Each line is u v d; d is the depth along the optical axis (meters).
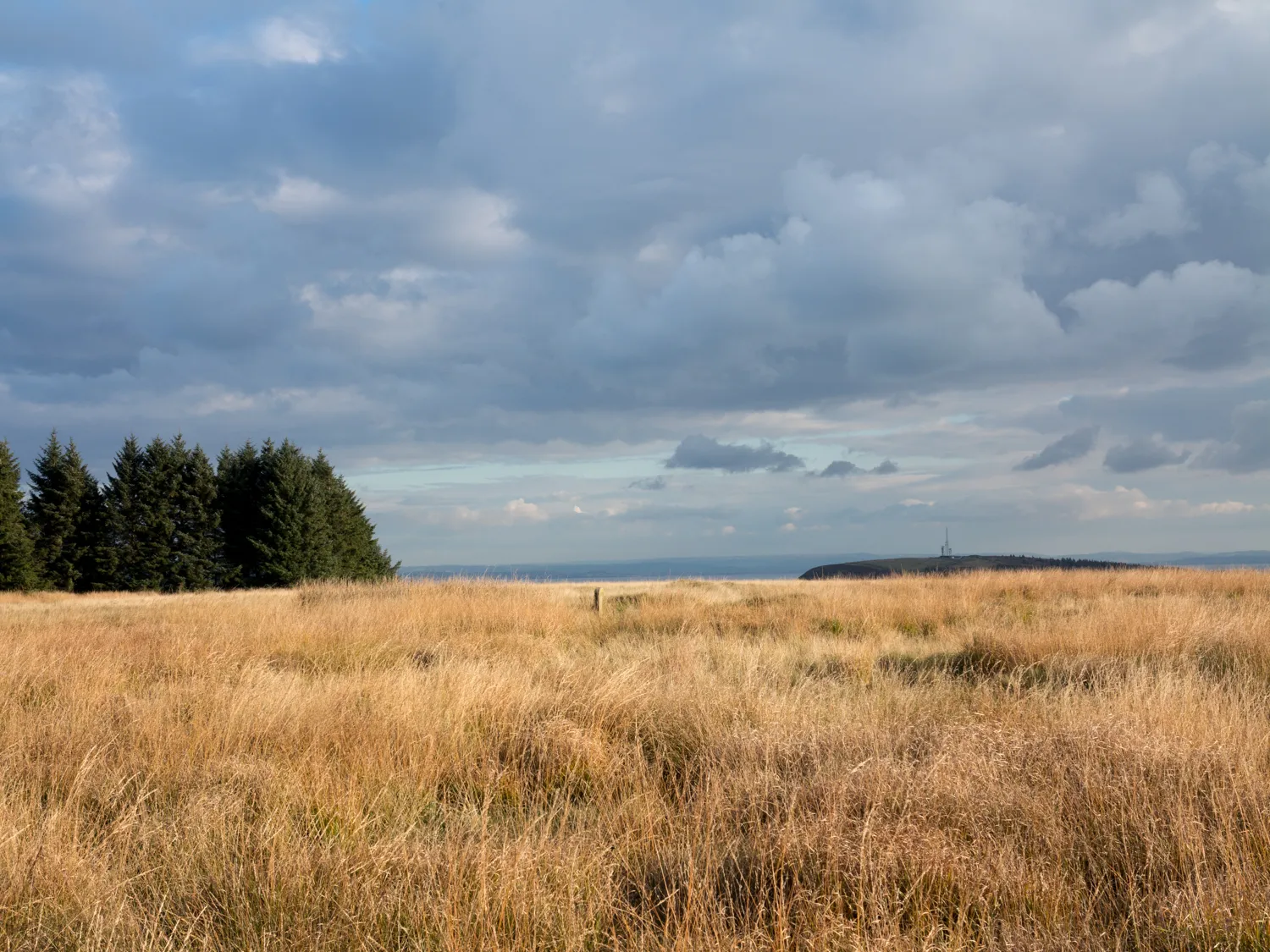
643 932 2.97
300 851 3.67
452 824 4.16
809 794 4.30
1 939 3.10
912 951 2.82
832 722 5.82
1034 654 9.52
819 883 3.40
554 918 3.15
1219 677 7.96
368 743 5.42
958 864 3.40
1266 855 3.51
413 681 6.97
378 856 3.69
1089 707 6.00
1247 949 2.87
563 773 5.20
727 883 3.38
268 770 4.88
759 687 7.12
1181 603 12.66
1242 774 4.25
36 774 5.00
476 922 3.04
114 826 4.08
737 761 5.06
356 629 11.81
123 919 3.20
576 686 6.86
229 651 9.86
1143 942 2.97
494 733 5.88
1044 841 3.73
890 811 3.96
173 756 5.22
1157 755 4.45
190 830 3.99
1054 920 3.08
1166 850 3.57
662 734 5.92
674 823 4.13
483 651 10.33
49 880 3.44
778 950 2.88
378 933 3.09
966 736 5.00
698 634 12.12
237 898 3.31
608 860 3.78
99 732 5.78
